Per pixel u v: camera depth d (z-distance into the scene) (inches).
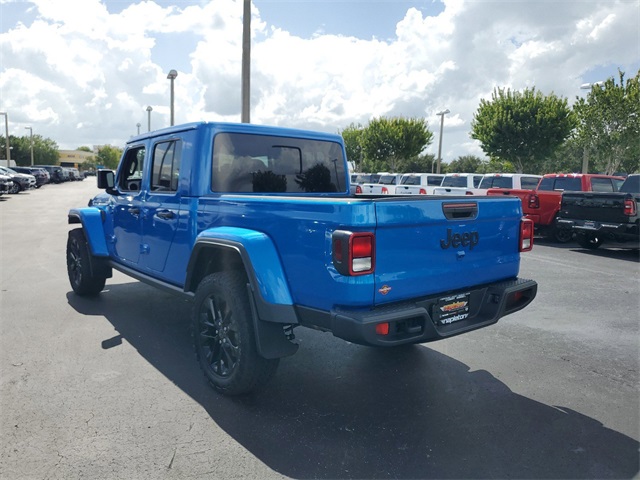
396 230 118.6
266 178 178.4
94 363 169.0
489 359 180.1
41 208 807.1
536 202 519.5
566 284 309.6
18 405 137.4
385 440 122.9
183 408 137.8
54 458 112.3
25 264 345.1
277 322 130.6
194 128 165.0
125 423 128.9
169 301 251.1
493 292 145.6
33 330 203.2
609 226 421.7
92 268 246.1
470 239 137.3
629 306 256.1
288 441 121.6
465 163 3189.0
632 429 130.1
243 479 106.3
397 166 1813.5
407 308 120.0
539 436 125.9
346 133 2327.8
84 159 5989.2
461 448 119.8
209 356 150.5
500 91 1280.8
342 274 112.9
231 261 149.9
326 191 199.5
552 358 181.8
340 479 106.9
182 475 107.1
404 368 170.4
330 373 165.2
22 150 3762.3
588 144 1091.3
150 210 187.8
